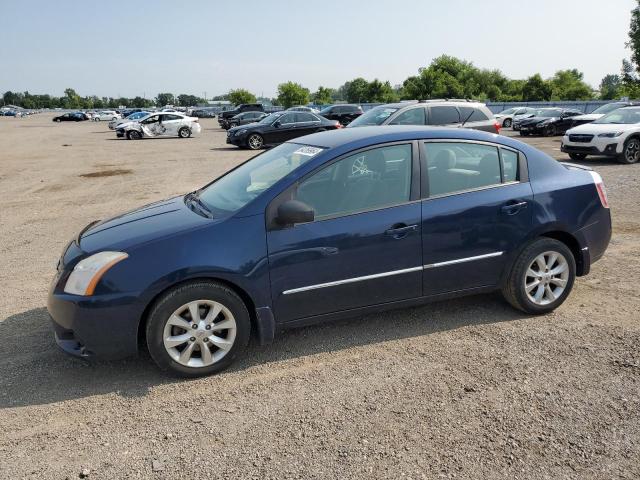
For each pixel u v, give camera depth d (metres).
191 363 3.57
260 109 39.97
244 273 3.53
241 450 2.84
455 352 3.85
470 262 4.14
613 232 6.94
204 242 3.49
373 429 2.98
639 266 5.59
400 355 3.84
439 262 4.05
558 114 26.17
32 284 5.55
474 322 4.34
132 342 3.45
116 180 13.55
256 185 3.93
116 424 3.10
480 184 4.21
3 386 3.54
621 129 13.79
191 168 15.77
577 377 3.46
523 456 2.73
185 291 3.45
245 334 3.66
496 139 4.33
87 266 3.43
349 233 3.76
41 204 10.34
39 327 4.45
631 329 4.13
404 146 4.03
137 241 3.51
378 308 4.00
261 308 3.63
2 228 8.27
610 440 2.84
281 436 2.94
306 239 3.66
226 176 4.68
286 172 3.85
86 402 3.34
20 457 2.82
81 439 2.97
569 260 4.44
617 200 8.96
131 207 9.87
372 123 12.01
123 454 2.83
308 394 3.36
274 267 3.61
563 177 4.47
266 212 3.63
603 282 5.16
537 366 3.62
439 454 2.76
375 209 3.87
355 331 4.24
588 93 80.81
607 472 2.60
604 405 3.15
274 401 3.29
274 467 2.69
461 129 4.32
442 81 69.69
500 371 3.56
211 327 3.57
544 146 19.53
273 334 3.71
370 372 3.61
